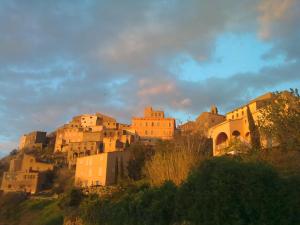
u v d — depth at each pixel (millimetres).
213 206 24656
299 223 22547
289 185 24000
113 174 86000
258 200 23297
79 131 158000
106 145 133625
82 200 55844
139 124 158500
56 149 157375
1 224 83500
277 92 38656
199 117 121562
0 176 133375
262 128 38469
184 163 38281
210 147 74375
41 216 75188
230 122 72188
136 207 34531
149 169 42969
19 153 160625
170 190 32281
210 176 26016
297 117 33938
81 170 94312
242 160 28406
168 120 158000
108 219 39312
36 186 113000
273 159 33531
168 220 30312
